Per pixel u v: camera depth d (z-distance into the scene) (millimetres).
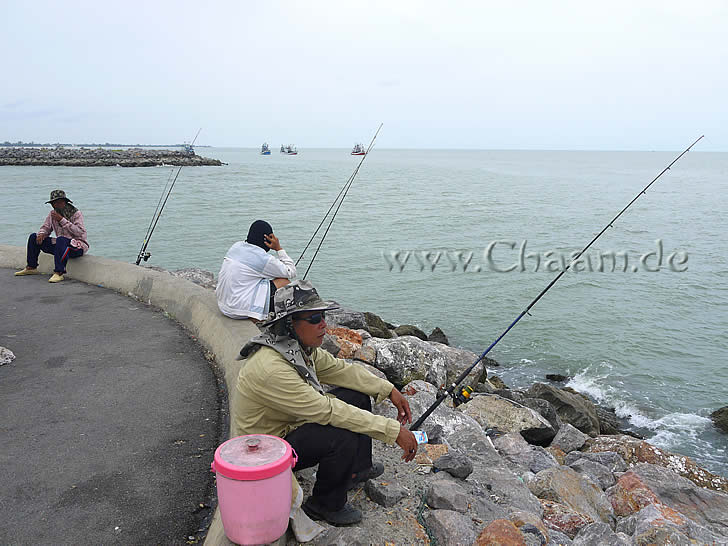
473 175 83000
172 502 2969
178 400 4164
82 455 3381
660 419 9609
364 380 3033
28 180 45688
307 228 26359
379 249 22250
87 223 24906
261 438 2408
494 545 2547
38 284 7227
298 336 2629
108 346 5188
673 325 14242
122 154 78938
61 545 2594
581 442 6012
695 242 25891
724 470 8078
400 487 3025
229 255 5086
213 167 84000
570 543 3158
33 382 4402
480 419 5711
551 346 12766
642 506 4059
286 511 2311
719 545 3455
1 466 3221
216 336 5012
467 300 15961
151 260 18516
